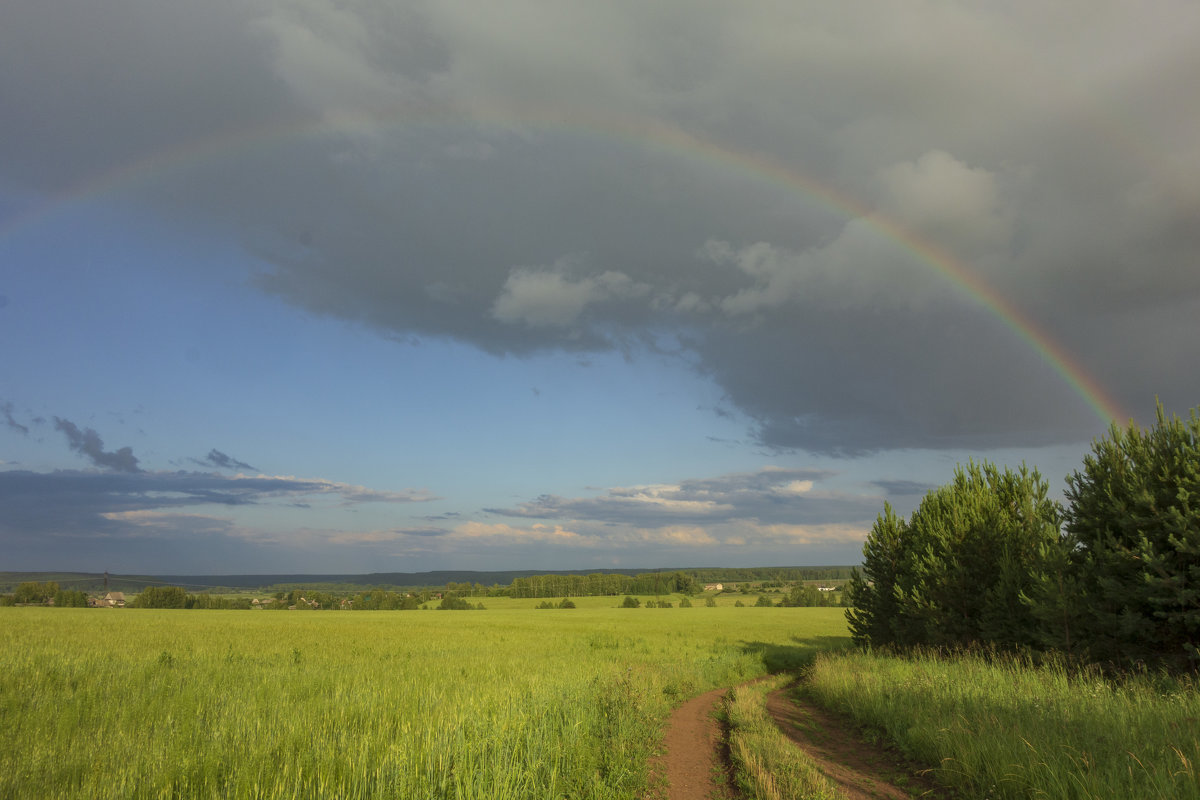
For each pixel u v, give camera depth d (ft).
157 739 31.12
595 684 53.83
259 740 31.45
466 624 222.89
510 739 32.99
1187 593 49.65
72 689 49.65
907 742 38.14
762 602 480.23
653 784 31.24
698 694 70.18
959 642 80.02
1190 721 31.27
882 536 107.86
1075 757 27.02
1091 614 58.70
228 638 126.41
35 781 25.36
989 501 83.76
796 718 53.01
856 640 112.06
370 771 27.27
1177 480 52.08
